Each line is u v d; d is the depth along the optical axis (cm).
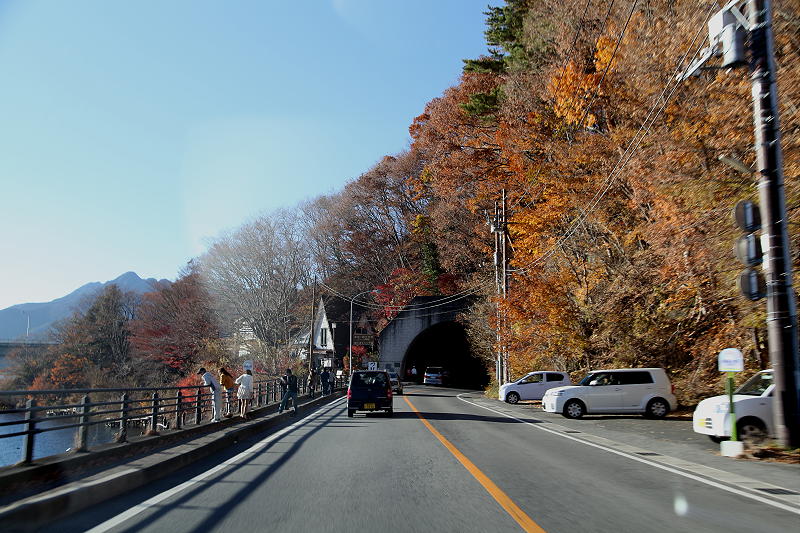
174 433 1180
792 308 1091
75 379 5519
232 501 698
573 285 2775
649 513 649
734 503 706
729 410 1193
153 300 5831
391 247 6969
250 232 5522
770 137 1117
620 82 2162
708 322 2038
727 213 1448
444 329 6919
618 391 2019
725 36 1146
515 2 3102
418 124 4966
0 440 2727
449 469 936
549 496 735
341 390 4625
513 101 3005
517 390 2980
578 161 2470
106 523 593
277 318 5497
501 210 3706
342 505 677
